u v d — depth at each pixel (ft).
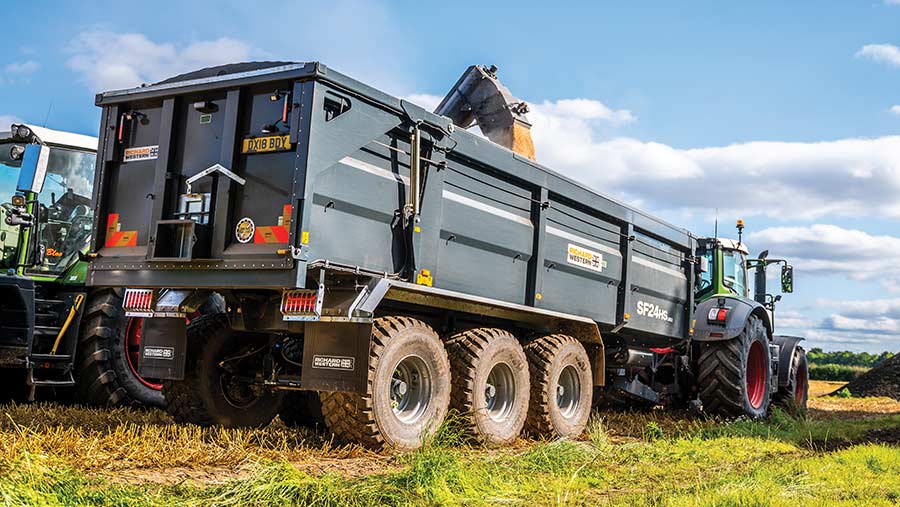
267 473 13.60
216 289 20.36
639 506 14.25
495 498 14.48
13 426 20.06
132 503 11.89
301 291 18.52
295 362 22.20
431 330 20.76
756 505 14.15
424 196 21.17
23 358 24.45
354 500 13.35
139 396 26.76
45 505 11.02
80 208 28.22
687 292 35.42
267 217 18.63
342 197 19.01
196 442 18.40
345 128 18.99
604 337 31.89
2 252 26.81
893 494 15.89
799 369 45.44
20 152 26.40
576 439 25.68
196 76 20.62
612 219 29.48
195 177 19.36
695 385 37.24
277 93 18.76
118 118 21.44
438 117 21.45
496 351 22.62
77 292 26.53
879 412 48.26
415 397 20.61
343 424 19.13
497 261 24.00
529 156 30.14
